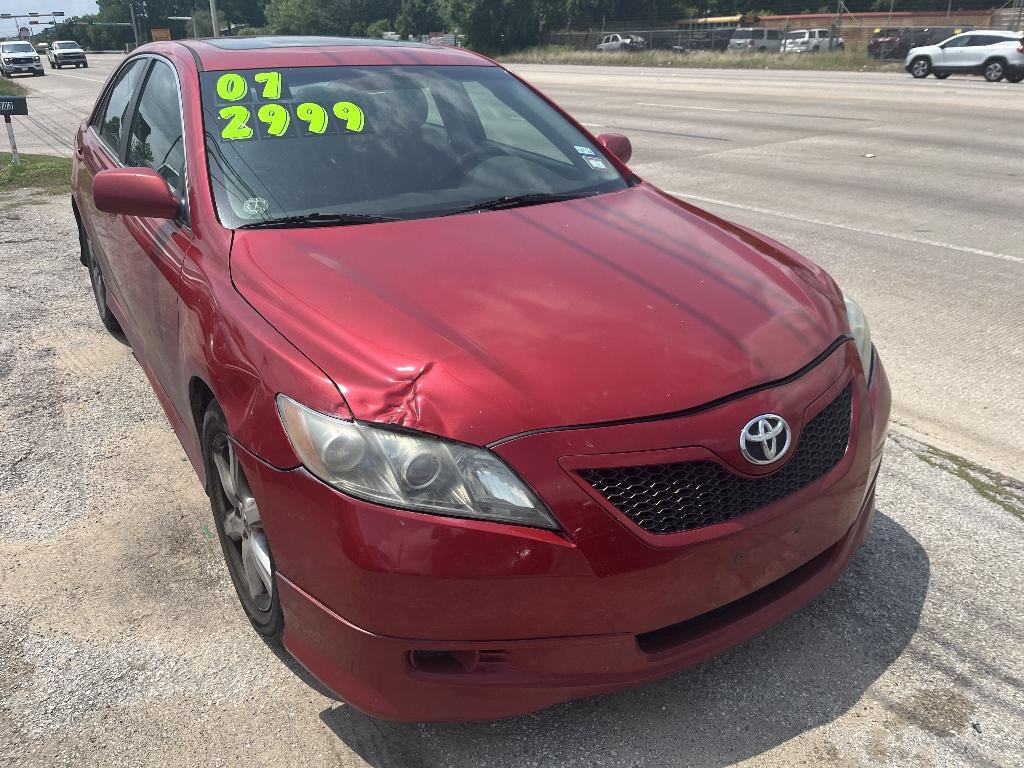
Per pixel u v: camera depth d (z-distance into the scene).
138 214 2.91
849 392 2.45
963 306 5.71
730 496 2.12
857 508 2.46
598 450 2.01
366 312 2.29
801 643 2.65
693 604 2.11
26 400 4.36
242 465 2.23
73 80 36.53
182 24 101.38
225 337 2.37
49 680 2.53
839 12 50.69
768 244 3.09
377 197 3.01
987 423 4.09
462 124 3.48
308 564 2.08
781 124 15.38
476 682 2.03
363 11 82.00
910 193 9.34
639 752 2.27
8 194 9.82
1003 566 3.00
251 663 2.59
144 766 2.24
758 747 2.28
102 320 5.33
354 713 2.40
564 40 57.69
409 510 1.95
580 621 2.02
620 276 2.55
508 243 2.73
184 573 3.01
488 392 2.04
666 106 19.16
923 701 2.42
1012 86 23.41
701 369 2.19
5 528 3.27
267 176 3.00
